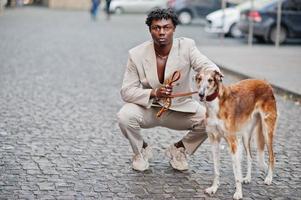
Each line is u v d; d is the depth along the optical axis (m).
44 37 24.17
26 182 6.82
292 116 10.62
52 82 13.63
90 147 8.35
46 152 8.03
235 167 6.43
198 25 32.81
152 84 7.01
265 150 8.27
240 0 28.27
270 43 23.33
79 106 11.10
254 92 6.64
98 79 14.26
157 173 7.29
